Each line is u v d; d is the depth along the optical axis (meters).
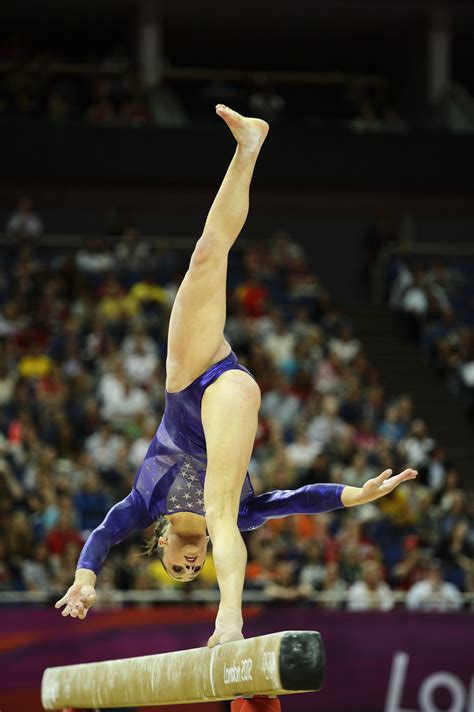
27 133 47.84
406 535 34.59
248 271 47.84
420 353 48.25
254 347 41.03
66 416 36.81
